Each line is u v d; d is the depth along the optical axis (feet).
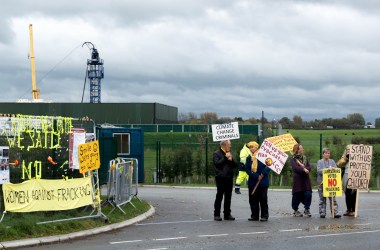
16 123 43.27
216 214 49.11
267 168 48.62
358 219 49.96
